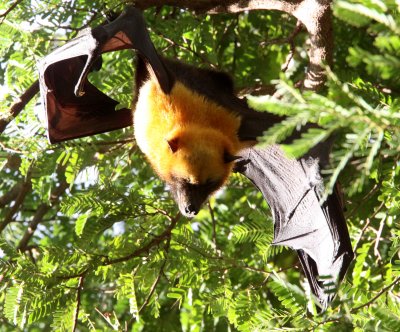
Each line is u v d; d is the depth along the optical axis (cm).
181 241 1036
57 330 962
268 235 1088
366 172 490
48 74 1110
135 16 1045
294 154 490
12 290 944
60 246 1002
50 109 1127
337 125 483
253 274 1173
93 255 1006
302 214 1064
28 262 964
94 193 1043
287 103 487
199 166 1089
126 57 1190
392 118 482
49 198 1268
